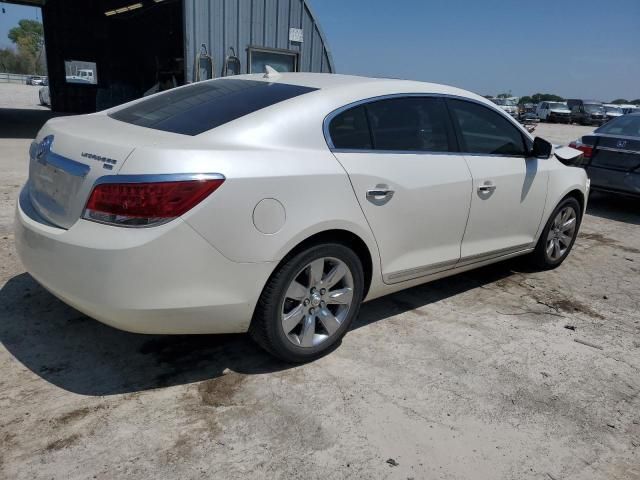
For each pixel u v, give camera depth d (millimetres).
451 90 3855
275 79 3455
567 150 5082
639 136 7547
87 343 3193
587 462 2525
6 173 7844
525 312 4109
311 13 11852
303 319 3020
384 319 3801
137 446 2385
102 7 19703
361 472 2336
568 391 3082
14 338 3186
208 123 2881
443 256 3746
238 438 2482
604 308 4316
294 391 2863
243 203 2572
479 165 3855
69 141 2783
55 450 2326
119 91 20312
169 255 2439
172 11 16547
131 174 2416
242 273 2639
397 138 3385
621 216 7801
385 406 2797
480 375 3164
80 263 2471
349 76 3680
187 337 3342
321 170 2875
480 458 2484
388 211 3227
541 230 4707
